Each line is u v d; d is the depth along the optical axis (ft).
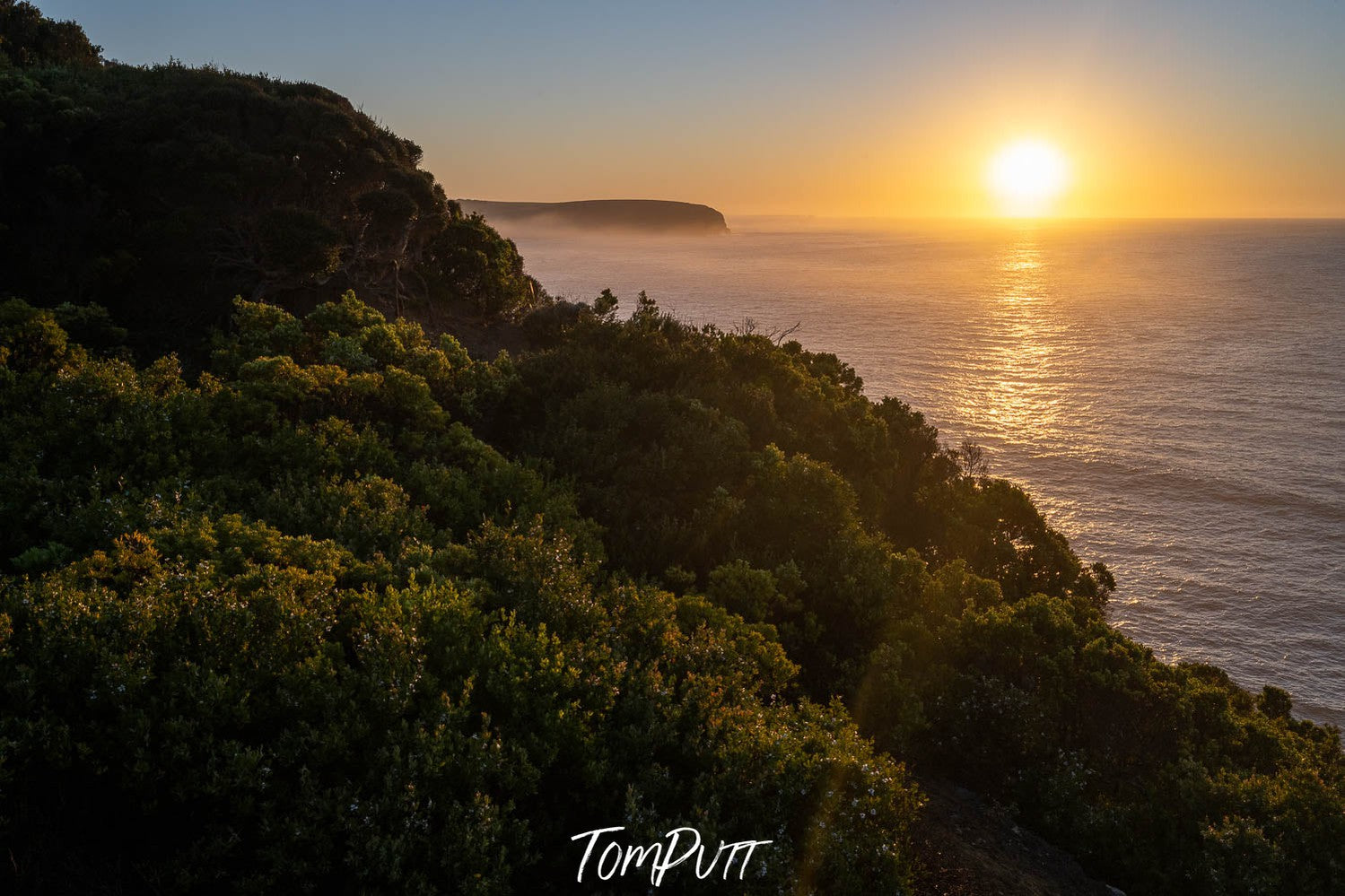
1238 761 37.76
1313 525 174.81
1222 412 266.36
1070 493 192.65
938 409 265.95
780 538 48.24
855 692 37.73
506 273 94.43
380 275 83.20
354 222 84.28
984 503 71.51
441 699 22.34
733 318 451.53
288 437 40.29
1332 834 29.14
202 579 24.25
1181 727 38.11
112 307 68.03
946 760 36.94
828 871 22.95
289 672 21.66
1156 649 129.39
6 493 30.76
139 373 44.09
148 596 22.58
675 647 30.25
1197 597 144.66
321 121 86.48
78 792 18.85
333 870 18.67
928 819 30.63
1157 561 157.99
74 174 71.20
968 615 43.19
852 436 69.97
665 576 42.47
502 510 42.24
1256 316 495.41
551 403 59.93
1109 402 278.67
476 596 28.66
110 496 31.55
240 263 72.69
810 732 27.55
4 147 71.00
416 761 20.31
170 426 37.73
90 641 20.31
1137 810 32.68
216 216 75.05
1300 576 152.05
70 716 19.60
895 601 44.27
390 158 93.35
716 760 24.76
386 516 35.12
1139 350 378.94
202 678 20.42
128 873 17.88
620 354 68.59
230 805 18.78
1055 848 31.76
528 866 20.70
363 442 42.78
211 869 17.87
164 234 70.95
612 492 48.60
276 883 17.94
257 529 29.71
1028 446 228.22
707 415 58.18
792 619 42.22
